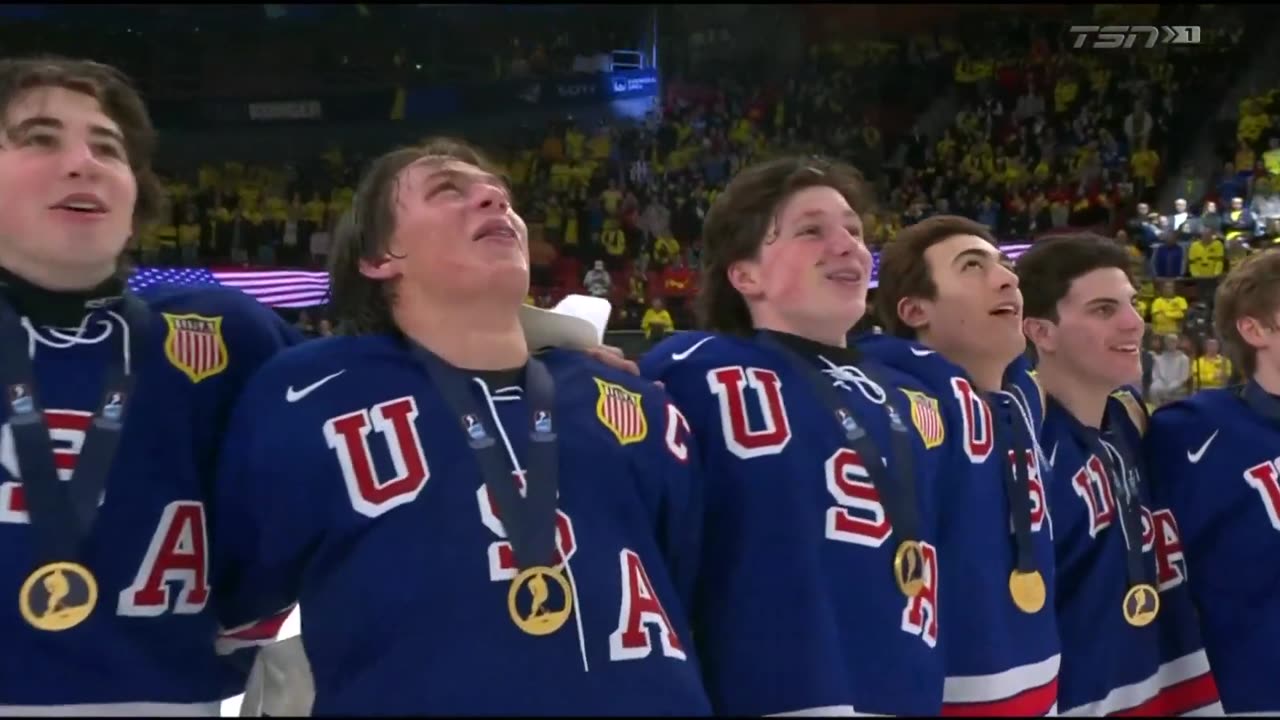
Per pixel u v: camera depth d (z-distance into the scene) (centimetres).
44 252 181
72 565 173
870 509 197
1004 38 1177
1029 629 218
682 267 943
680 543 193
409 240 190
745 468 198
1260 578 249
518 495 173
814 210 217
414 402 178
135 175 211
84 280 188
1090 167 1123
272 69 970
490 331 190
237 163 988
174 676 182
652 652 171
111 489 180
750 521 195
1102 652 238
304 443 174
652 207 996
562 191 1002
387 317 201
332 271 211
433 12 959
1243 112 1078
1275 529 250
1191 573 259
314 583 173
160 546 183
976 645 209
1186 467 263
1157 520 263
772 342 215
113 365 187
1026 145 1141
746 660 188
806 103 1098
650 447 190
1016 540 225
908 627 194
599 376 196
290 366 185
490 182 200
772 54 1066
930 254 255
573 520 175
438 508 169
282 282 716
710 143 1038
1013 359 252
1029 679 213
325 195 993
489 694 158
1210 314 880
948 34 1162
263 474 175
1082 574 243
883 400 212
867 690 187
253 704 209
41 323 184
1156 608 249
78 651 173
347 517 169
